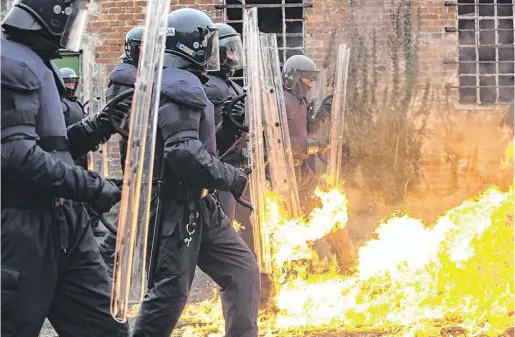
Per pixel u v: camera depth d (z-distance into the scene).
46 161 2.89
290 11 11.91
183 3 11.66
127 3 11.69
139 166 3.09
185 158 3.55
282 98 5.68
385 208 11.09
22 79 2.88
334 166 6.87
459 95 11.55
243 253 3.99
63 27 3.07
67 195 2.95
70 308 3.12
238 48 5.45
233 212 5.43
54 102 3.05
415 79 11.36
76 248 3.10
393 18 11.40
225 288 3.97
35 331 2.99
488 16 11.66
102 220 3.26
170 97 3.57
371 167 11.22
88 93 11.64
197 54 3.84
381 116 11.30
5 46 2.94
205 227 3.84
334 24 11.51
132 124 3.10
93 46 11.68
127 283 3.12
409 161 11.23
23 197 2.94
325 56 11.51
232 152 4.67
